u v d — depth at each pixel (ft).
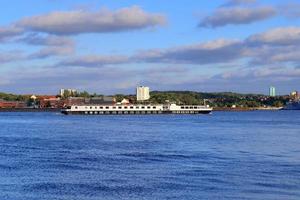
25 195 153.79
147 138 387.96
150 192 157.79
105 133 453.58
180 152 275.39
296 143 337.72
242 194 153.07
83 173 196.13
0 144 327.47
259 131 492.13
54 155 259.19
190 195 152.87
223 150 287.89
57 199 148.97
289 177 183.11
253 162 228.84
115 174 193.36
